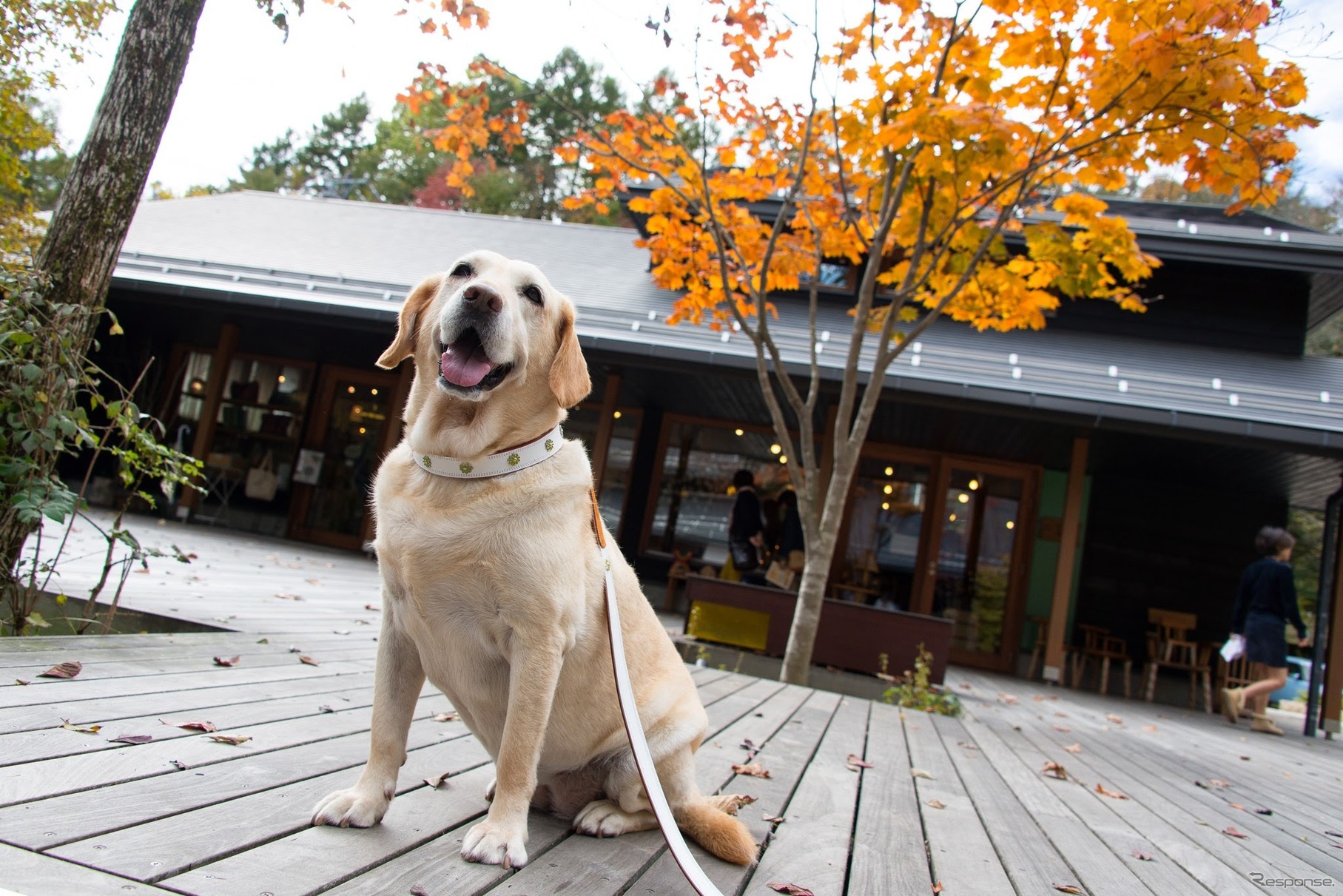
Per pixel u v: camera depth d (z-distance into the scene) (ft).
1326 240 35.04
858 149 19.84
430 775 7.87
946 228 19.48
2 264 11.85
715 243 22.91
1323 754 24.68
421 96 19.72
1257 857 9.75
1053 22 16.37
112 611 12.48
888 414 34.45
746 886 6.32
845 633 24.27
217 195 54.44
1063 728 20.75
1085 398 29.17
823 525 21.22
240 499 44.14
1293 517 79.97
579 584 6.23
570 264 44.75
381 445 44.04
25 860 4.65
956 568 40.01
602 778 7.11
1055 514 40.73
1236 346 37.86
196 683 9.96
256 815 5.93
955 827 9.04
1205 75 14.98
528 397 6.43
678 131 22.49
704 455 42.50
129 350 44.45
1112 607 40.01
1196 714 32.83
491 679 6.27
